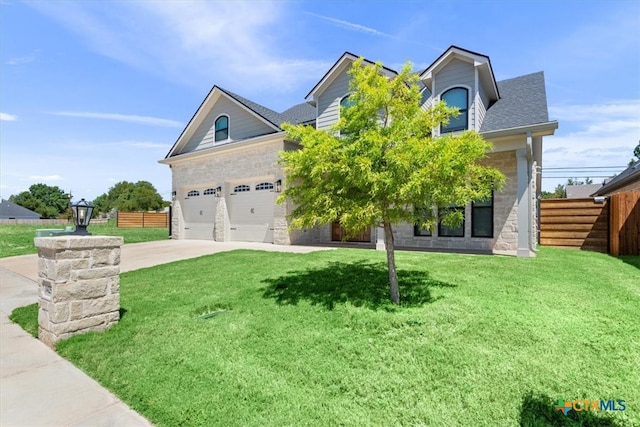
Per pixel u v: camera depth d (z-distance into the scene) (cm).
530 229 973
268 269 718
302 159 439
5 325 473
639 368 286
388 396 261
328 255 883
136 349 362
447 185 408
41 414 260
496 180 460
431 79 1089
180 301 522
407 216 443
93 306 416
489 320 385
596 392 256
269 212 1331
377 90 446
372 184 404
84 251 412
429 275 611
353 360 315
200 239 1600
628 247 941
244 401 263
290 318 425
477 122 1001
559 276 598
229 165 1455
